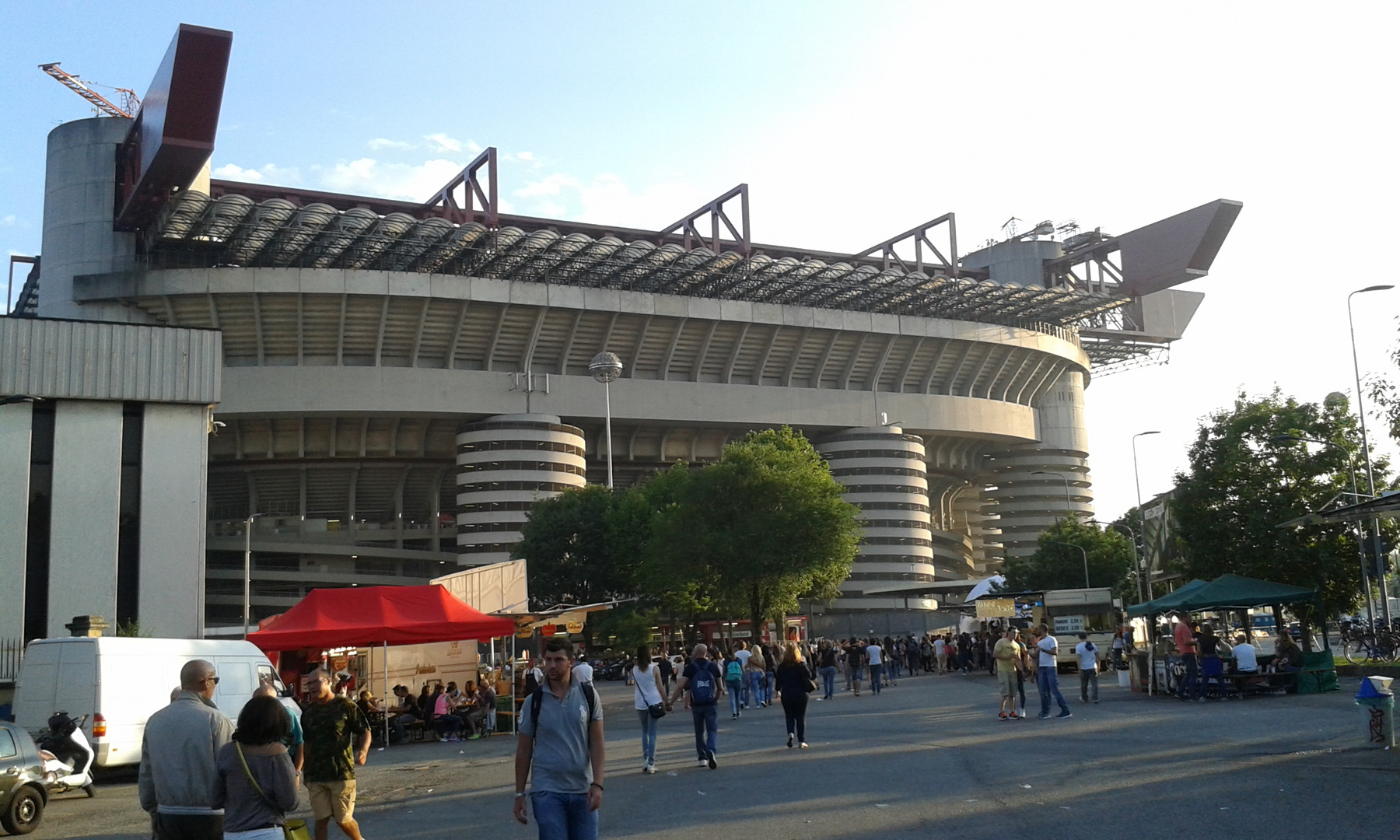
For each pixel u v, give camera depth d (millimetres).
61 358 47406
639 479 129875
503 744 29781
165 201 96000
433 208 112812
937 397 135750
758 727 28719
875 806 14234
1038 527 154500
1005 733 23281
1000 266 153875
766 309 121062
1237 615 60875
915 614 99562
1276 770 15672
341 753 12484
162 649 24266
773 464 65250
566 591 92375
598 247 105562
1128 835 11625
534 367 114250
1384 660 42594
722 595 64250
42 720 22953
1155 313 161750
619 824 13961
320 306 102938
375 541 120438
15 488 45781
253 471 115938
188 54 81562
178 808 8648
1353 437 45625
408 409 107938
